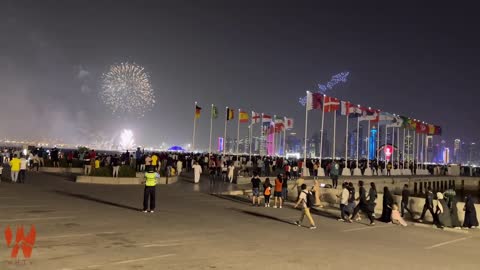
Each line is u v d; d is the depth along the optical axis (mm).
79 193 25359
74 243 12664
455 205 23016
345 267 12031
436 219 22516
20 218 16203
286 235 16516
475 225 22578
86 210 19000
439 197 22594
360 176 58094
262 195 29922
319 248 14438
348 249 14680
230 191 31141
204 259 11828
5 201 20406
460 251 16172
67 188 27734
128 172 34188
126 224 16250
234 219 19609
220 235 15461
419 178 67062
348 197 22219
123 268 10438
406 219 25219
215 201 26266
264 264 11703
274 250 13586
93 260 10977
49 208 18922
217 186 35031
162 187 32469
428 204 23781
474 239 19281
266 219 20422
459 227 22328
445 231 21219
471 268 13234
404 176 69375
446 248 16594
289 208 25438
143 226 16078
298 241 15438
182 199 26047
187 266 10992
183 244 13531
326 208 26516
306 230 18219
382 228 20688
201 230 16156
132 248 12539
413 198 25953
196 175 36938
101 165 41094
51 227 14805
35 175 36438
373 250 14883
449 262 13875
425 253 15195
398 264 12922
